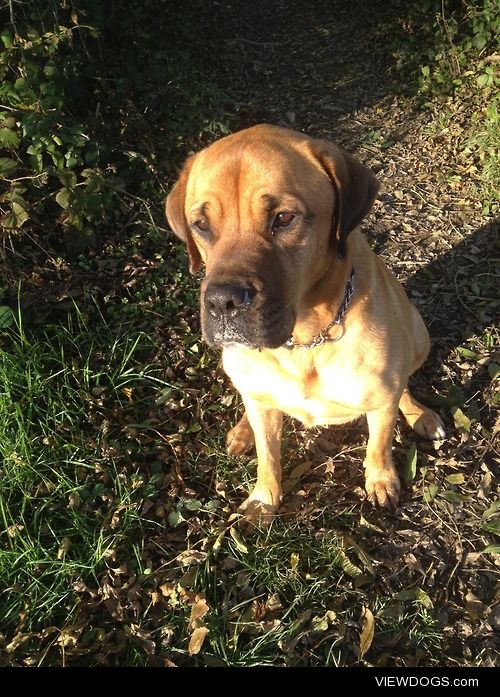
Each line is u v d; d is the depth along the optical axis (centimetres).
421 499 99
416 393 114
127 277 136
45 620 84
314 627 83
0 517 93
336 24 268
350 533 95
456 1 229
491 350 120
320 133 200
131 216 148
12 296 124
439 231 151
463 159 173
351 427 112
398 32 241
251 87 224
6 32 122
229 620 85
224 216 71
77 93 147
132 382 116
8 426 101
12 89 121
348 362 80
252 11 279
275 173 68
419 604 85
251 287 67
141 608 87
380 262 90
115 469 100
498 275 136
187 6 235
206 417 113
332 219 74
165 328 127
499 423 107
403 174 174
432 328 126
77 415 107
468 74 202
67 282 132
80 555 90
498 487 99
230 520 96
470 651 81
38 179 128
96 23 150
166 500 100
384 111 206
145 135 164
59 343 118
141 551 92
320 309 77
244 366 84
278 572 89
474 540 93
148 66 181
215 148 75
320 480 103
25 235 133
